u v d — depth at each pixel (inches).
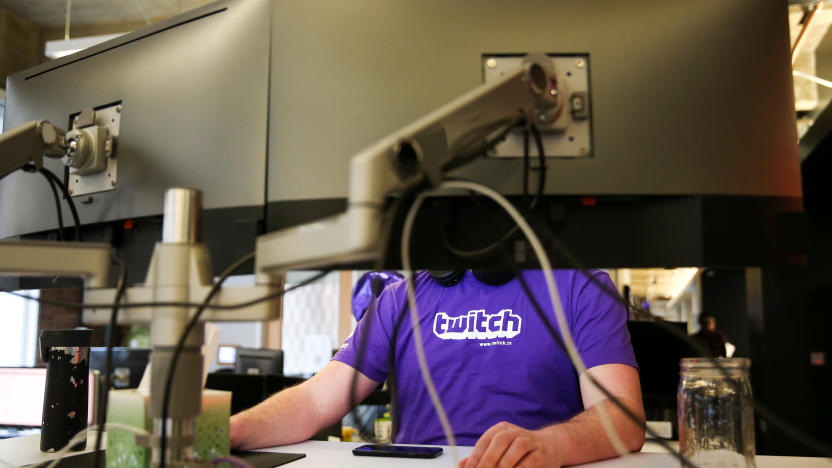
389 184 22.5
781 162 30.1
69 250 27.8
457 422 55.0
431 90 30.2
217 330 40.5
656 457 43.2
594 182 29.2
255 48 32.6
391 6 30.9
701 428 38.4
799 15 89.3
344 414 54.6
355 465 39.8
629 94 29.7
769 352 216.7
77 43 122.5
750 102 30.1
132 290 27.3
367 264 29.4
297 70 31.6
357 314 77.4
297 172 31.0
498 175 29.3
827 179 178.4
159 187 34.2
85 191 37.1
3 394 57.1
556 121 29.1
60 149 35.8
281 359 108.5
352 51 31.0
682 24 30.2
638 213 30.4
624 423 44.2
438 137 24.1
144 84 35.7
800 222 29.8
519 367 54.8
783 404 212.4
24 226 40.0
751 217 29.6
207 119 33.4
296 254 24.0
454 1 30.6
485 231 30.0
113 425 28.1
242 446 45.1
